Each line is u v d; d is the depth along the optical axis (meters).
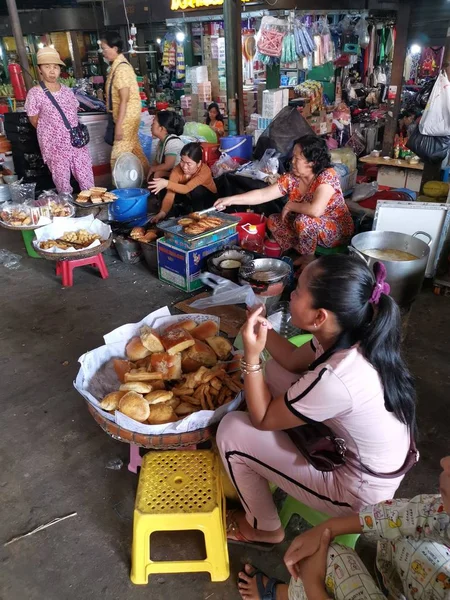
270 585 1.62
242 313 3.23
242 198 3.61
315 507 1.61
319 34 7.02
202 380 2.02
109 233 3.84
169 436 1.80
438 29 7.17
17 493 2.08
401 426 1.42
